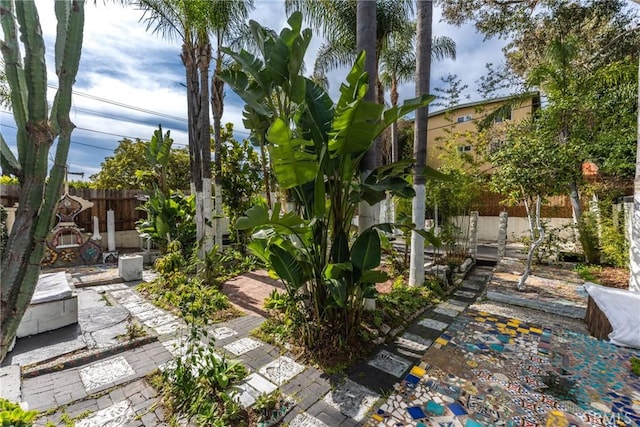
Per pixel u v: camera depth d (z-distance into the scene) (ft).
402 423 7.47
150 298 16.34
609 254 21.65
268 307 14.49
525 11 27.84
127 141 44.88
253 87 12.00
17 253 4.01
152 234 24.99
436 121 50.90
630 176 21.17
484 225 41.24
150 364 9.87
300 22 10.61
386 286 19.62
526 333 12.69
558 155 15.40
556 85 22.77
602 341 11.83
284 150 8.51
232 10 20.68
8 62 3.92
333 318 11.27
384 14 25.96
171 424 7.28
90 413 7.61
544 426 7.34
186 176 41.86
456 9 28.73
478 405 8.12
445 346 11.50
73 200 24.61
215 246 20.40
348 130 9.11
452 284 20.20
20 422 4.89
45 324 11.87
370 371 9.73
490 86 32.53
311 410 7.91
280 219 8.61
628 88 19.83
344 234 11.08
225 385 8.26
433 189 23.08
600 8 25.61
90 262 24.84
